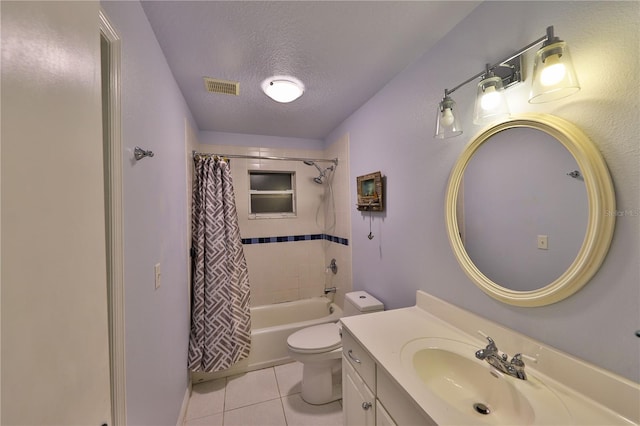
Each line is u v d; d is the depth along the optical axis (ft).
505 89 3.22
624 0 2.24
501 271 3.36
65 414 1.27
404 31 4.08
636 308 2.21
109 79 2.63
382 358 3.23
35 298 1.11
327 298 9.44
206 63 4.82
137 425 3.10
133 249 3.04
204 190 7.13
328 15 3.71
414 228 4.97
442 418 2.30
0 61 0.97
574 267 2.57
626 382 2.24
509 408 2.74
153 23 3.78
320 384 5.90
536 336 2.99
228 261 7.20
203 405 5.88
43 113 1.17
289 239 9.66
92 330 1.51
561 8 2.68
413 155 4.95
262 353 7.36
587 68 2.49
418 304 4.80
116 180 2.65
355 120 7.21
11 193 1.01
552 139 2.77
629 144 2.23
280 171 9.66
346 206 7.94
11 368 1.00
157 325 3.87
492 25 3.41
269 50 4.49
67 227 1.32
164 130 4.44
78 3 1.43
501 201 3.34
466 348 3.48
